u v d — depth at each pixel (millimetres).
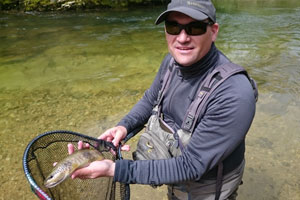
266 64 3559
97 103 2578
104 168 814
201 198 1029
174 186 1054
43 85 3029
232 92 815
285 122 2223
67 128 2162
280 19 6738
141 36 5234
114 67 3580
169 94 1019
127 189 855
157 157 992
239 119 808
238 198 1543
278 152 1880
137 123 1168
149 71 3414
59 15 7062
